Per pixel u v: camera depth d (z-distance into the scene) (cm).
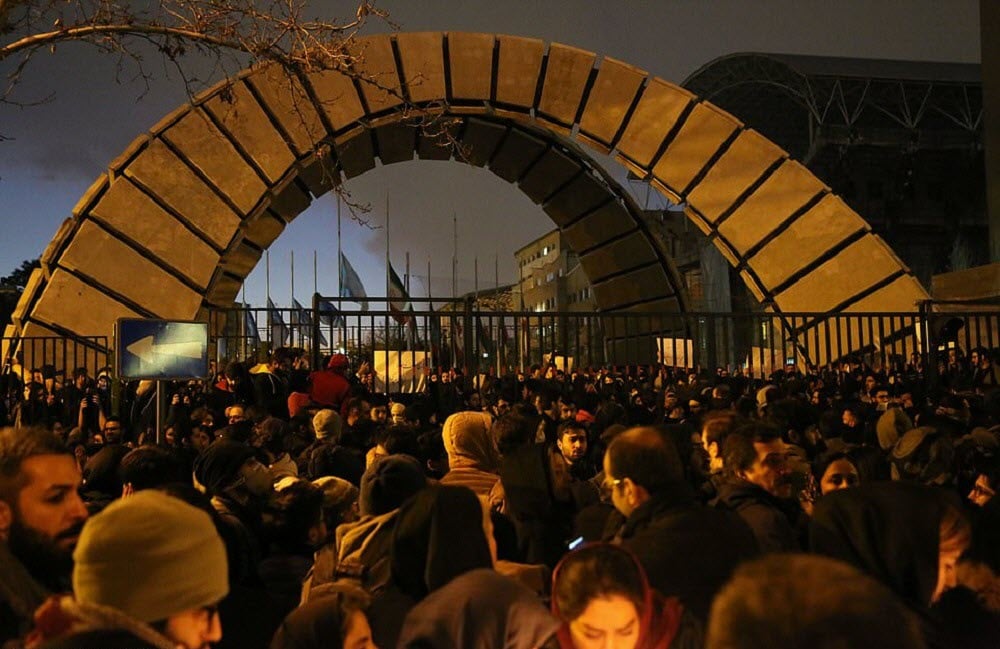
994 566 388
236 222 1827
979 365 1464
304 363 1575
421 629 321
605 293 2533
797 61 5384
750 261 2016
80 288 1744
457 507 387
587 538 546
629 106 2017
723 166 2016
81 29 901
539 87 2012
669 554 386
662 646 332
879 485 374
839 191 5941
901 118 5709
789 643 158
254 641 436
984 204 5912
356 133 1920
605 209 2409
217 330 1778
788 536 450
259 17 947
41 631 231
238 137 1831
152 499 262
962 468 695
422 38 1959
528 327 1499
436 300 1584
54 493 352
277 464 699
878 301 1958
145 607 245
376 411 1077
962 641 363
